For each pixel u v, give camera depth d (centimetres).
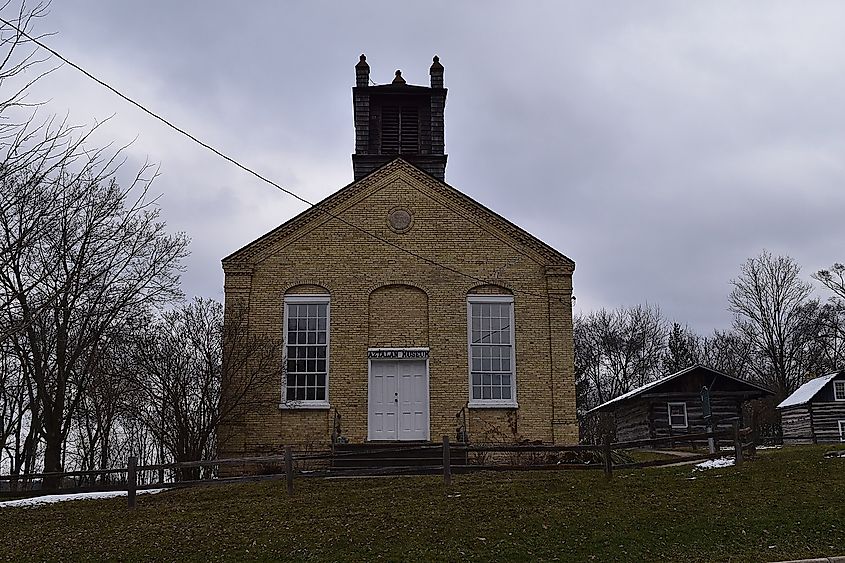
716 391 3650
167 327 2500
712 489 1784
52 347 2562
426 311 2670
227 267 2658
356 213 2725
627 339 7562
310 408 2572
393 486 1944
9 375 2698
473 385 2628
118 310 2550
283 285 2661
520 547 1419
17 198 1536
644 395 3634
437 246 2711
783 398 5819
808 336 5931
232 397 2452
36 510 1877
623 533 1484
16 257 1545
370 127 3136
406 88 3133
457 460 2356
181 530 1582
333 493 1872
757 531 1491
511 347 2659
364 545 1445
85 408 2917
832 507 1612
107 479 3011
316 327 2652
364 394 2592
